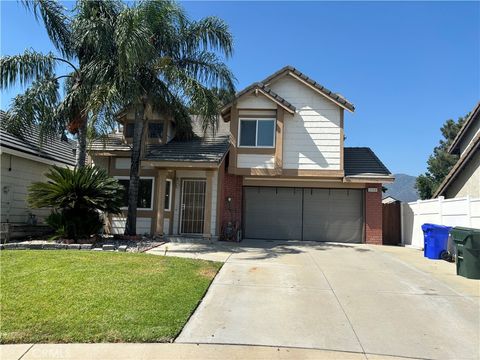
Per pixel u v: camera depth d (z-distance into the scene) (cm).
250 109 1680
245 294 756
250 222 1762
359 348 530
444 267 1073
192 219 1648
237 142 1675
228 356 496
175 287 749
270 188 1769
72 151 1958
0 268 825
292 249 1368
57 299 648
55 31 1460
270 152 1664
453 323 629
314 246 1495
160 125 1695
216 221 1560
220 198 1591
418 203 1566
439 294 788
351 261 1149
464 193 1759
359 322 625
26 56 1364
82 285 721
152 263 919
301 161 1666
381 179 1647
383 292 798
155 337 536
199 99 1365
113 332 542
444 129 4069
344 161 1784
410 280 907
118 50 1283
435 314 669
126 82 1290
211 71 1465
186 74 1395
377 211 1686
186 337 550
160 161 1489
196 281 805
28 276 767
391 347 536
